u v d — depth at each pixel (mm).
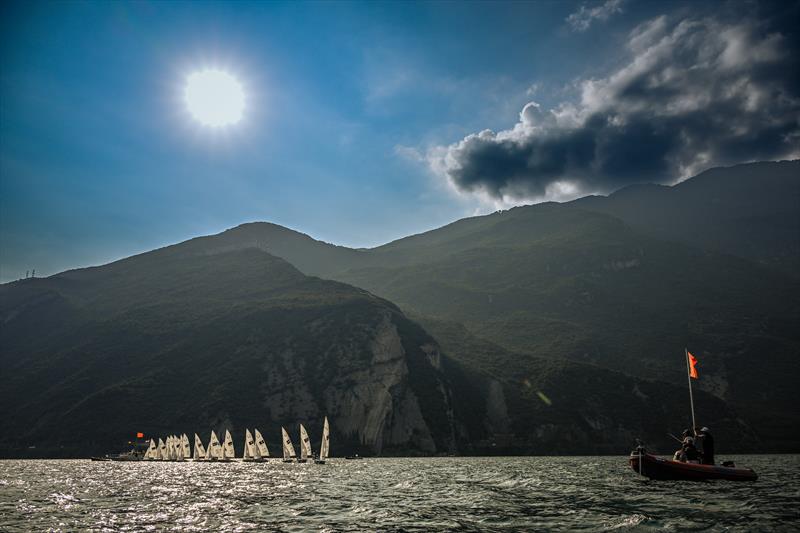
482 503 41000
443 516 34906
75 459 138250
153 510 39000
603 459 126812
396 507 39281
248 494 49125
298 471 83812
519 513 35750
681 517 32781
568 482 58156
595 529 29906
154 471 86062
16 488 56688
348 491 51094
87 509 39875
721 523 30766
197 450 128750
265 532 29797
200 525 32406
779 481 55000
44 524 33312
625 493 45656
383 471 81688
